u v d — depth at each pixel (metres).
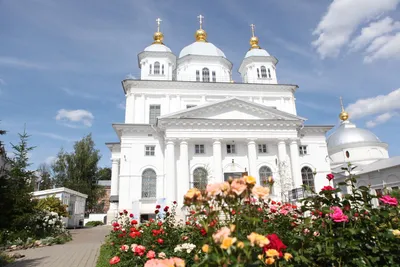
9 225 14.45
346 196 3.89
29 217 14.99
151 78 31.05
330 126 28.70
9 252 11.45
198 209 3.08
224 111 25.55
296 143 25.73
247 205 3.58
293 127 25.95
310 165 27.62
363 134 44.34
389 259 3.37
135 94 28.89
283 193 22.36
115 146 31.27
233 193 2.79
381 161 30.62
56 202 20.67
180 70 33.47
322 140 28.58
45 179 45.62
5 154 17.45
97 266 8.38
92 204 43.97
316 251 3.50
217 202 3.26
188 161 24.80
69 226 26.45
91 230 23.42
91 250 11.98
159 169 25.00
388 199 3.75
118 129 25.53
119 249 7.05
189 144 25.28
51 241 14.01
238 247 2.30
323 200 4.02
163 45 33.59
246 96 30.83
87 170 44.69
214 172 24.14
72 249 12.30
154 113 28.80
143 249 5.09
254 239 2.31
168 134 24.00
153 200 24.03
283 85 31.45
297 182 24.67
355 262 3.28
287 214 5.70
